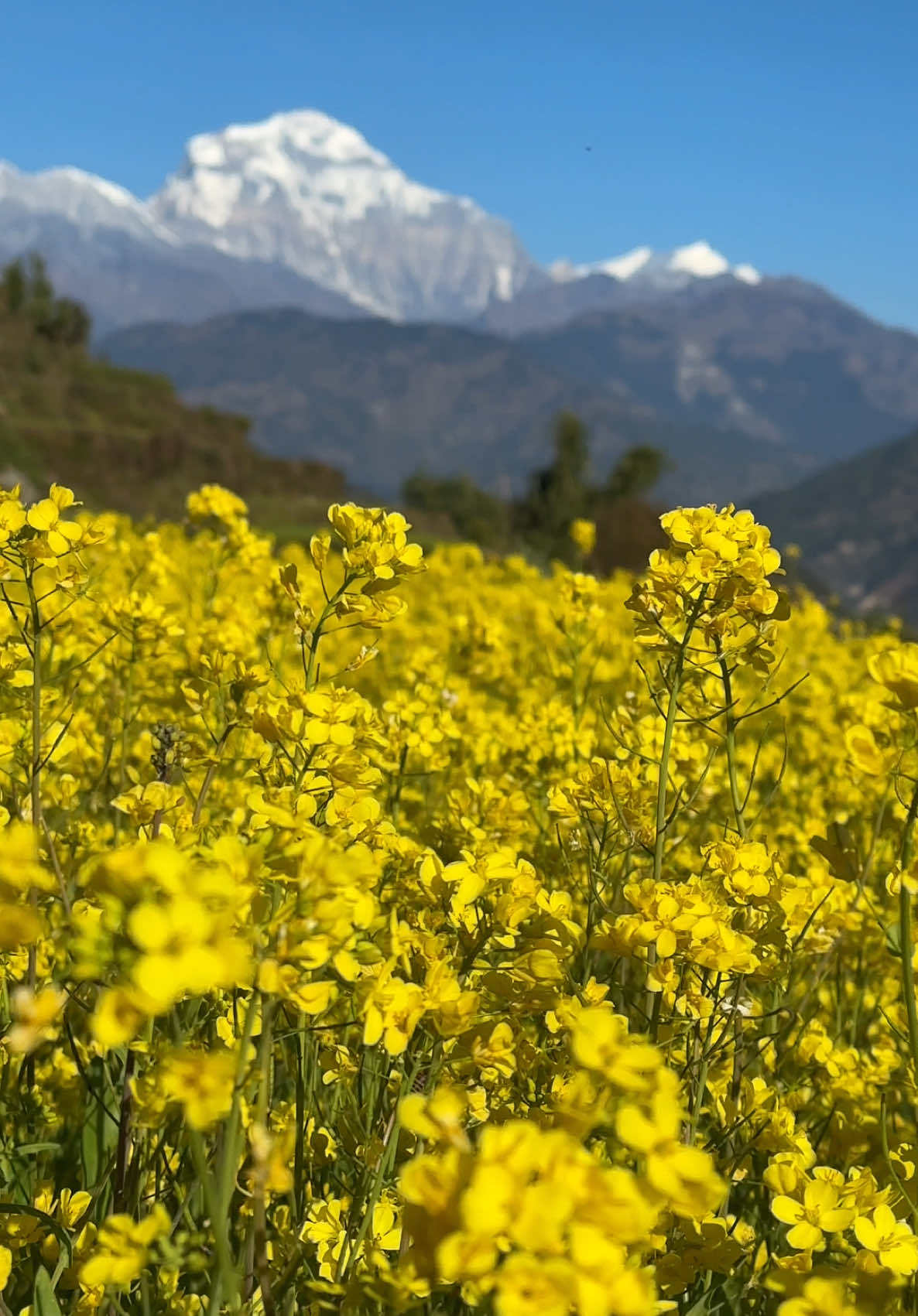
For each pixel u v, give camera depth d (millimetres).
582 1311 1122
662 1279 1944
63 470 74750
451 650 6789
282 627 5512
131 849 1290
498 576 14711
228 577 7086
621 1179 1175
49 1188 2402
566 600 6000
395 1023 1791
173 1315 2098
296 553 11469
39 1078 3082
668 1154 1244
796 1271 1745
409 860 2541
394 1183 2059
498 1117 2016
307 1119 2379
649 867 3467
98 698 5133
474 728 5152
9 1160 2518
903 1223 1917
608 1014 1396
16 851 1336
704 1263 1953
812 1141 3195
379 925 1688
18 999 1286
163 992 1139
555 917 2260
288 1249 2016
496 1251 1177
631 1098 1344
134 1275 1494
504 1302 1128
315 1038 2371
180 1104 1642
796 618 12250
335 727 2291
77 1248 2035
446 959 1983
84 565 2824
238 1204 2170
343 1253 1878
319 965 1511
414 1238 1247
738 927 2494
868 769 1955
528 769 4617
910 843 1966
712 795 3902
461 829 3344
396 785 3900
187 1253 1525
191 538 13016
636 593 2873
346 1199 2125
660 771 2807
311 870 1552
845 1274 1725
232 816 3148
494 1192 1129
